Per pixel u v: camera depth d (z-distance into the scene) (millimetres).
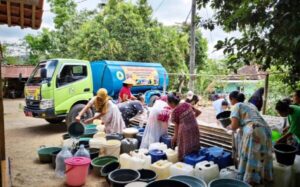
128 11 16062
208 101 13398
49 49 23828
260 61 3555
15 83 19953
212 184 3354
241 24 3320
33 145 6746
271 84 6672
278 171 3865
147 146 5363
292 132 4230
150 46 16062
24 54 25812
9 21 3473
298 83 5090
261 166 3566
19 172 4852
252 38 3334
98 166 4629
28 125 9375
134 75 10656
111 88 10000
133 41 15797
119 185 3590
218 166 4215
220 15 4074
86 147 5406
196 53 20750
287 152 3852
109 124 5957
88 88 8469
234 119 3781
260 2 2973
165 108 5465
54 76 7660
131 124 7055
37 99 7703
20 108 13219
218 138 5305
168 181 3324
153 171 4020
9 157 5648
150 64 11617
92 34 15461
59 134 8000
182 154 4523
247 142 3607
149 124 5488
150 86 11406
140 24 16094
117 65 10320
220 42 3617
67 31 22156
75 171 4195
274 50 3125
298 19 2475
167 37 17609
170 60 16891
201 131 5754
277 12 2621
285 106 4156
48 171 4934
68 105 7938
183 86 13414
